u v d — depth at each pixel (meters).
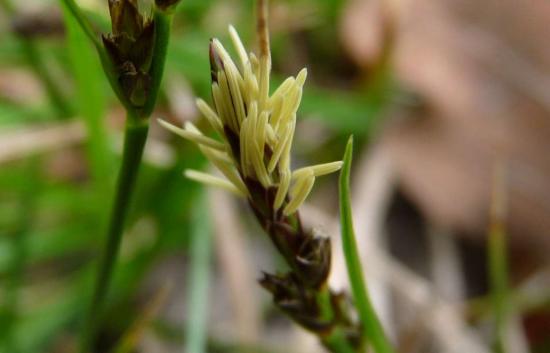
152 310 0.16
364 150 0.23
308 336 0.19
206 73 0.19
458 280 0.22
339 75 0.25
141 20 0.11
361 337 0.13
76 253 0.21
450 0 0.24
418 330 0.19
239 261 0.19
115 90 0.12
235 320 0.19
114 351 0.17
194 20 0.22
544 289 0.21
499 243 0.17
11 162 0.20
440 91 0.23
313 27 0.24
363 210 0.21
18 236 0.18
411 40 0.24
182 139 0.19
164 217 0.18
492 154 0.23
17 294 0.18
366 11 0.24
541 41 0.23
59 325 0.18
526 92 0.23
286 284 0.13
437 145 0.23
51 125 0.19
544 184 0.22
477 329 0.21
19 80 0.22
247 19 0.23
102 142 0.18
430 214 0.22
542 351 0.21
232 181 0.12
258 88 0.11
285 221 0.12
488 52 0.24
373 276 0.20
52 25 0.18
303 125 0.23
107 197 0.18
